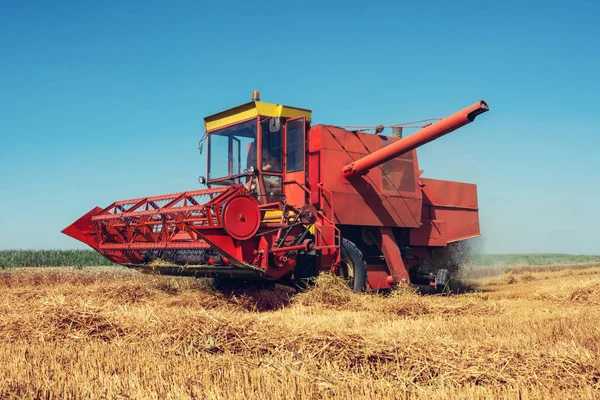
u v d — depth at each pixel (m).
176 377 5.32
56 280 14.82
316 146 12.55
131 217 11.52
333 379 5.25
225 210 9.60
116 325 7.57
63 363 5.96
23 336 7.22
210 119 12.78
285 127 12.12
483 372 5.39
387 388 5.02
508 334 7.62
